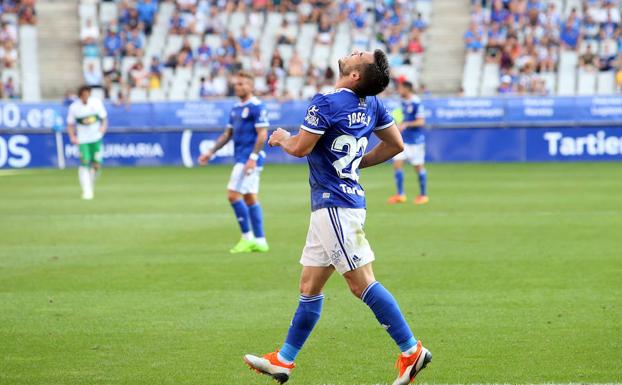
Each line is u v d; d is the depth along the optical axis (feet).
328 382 48.83
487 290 72.59
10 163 237.04
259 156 94.38
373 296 46.26
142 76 266.57
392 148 49.70
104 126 157.28
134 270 84.28
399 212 128.77
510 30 267.39
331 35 279.69
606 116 229.25
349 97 46.34
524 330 59.31
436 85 268.41
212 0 291.58
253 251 95.30
